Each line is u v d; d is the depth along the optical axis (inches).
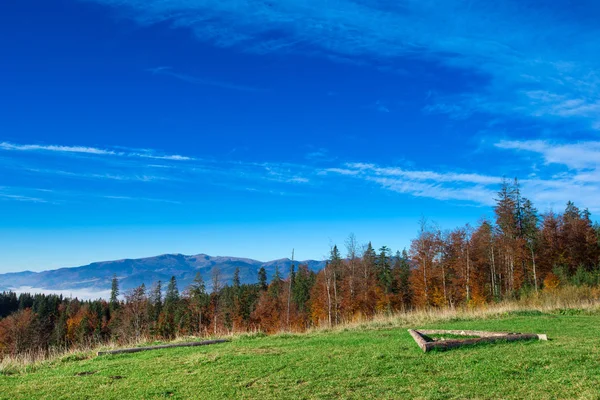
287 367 430.0
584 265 2053.4
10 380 444.1
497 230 2108.8
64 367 509.4
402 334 629.0
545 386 323.0
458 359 422.3
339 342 577.3
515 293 1802.4
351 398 325.1
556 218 2226.9
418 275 2098.9
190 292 3016.7
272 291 3287.4
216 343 645.9
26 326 2482.8
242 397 338.6
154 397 350.0
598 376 337.1
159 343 697.6
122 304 3518.7
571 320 725.3
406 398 316.8
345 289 2169.0
